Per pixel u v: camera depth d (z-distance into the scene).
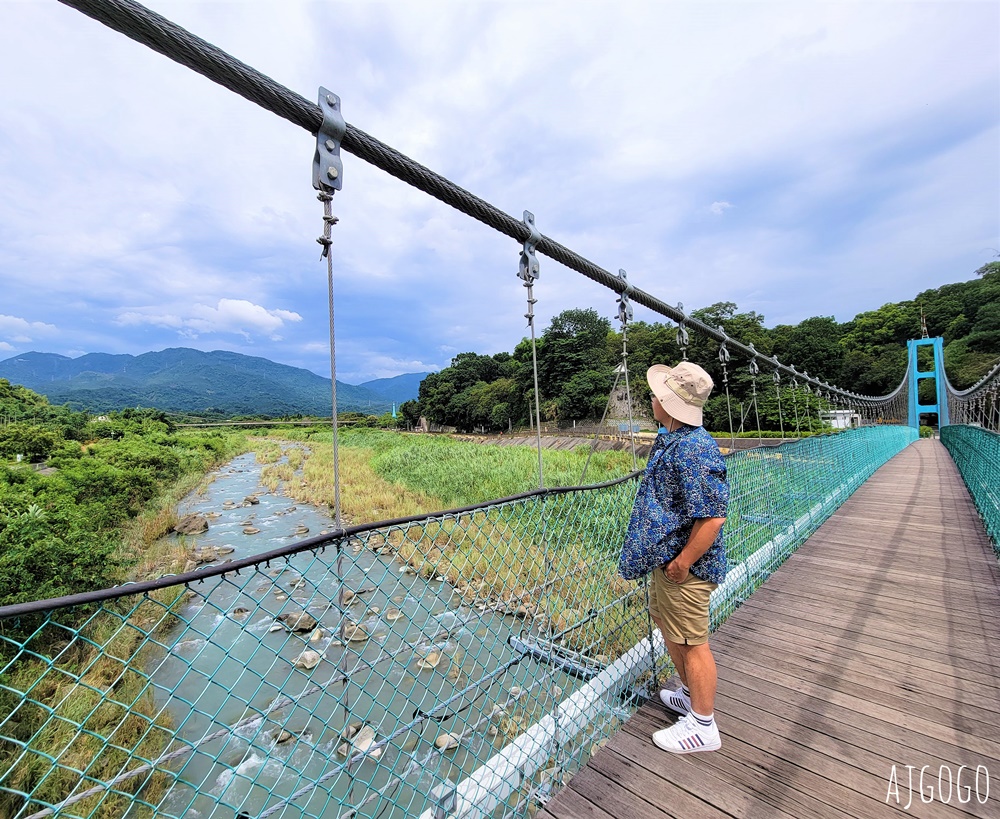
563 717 1.71
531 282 1.81
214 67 1.03
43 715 2.88
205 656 4.19
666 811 1.41
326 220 1.19
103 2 0.91
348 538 1.16
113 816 2.59
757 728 1.75
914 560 3.52
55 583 4.57
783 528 3.70
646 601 2.08
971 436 6.50
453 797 1.38
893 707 1.85
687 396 1.53
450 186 1.47
